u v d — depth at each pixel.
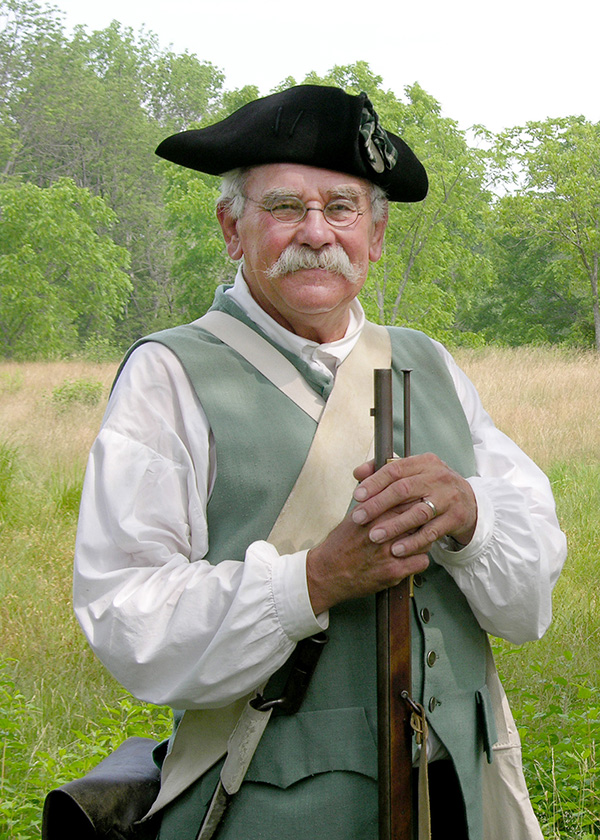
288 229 1.50
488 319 39.16
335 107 1.49
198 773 1.44
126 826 1.47
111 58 58.53
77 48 56.72
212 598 1.38
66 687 3.79
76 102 48.50
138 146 48.97
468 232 27.75
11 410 12.51
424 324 25.84
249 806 1.42
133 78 57.16
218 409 1.49
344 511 1.49
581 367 15.76
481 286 36.75
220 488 1.48
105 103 49.28
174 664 1.39
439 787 1.58
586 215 27.91
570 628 4.23
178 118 58.41
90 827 1.45
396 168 1.59
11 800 2.60
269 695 1.45
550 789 2.66
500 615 1.52
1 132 44.75
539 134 27.75
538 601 1.51
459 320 39.12
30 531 6.16
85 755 2.87
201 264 35.19
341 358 1.61
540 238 29.62
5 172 44.25
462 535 1.47
